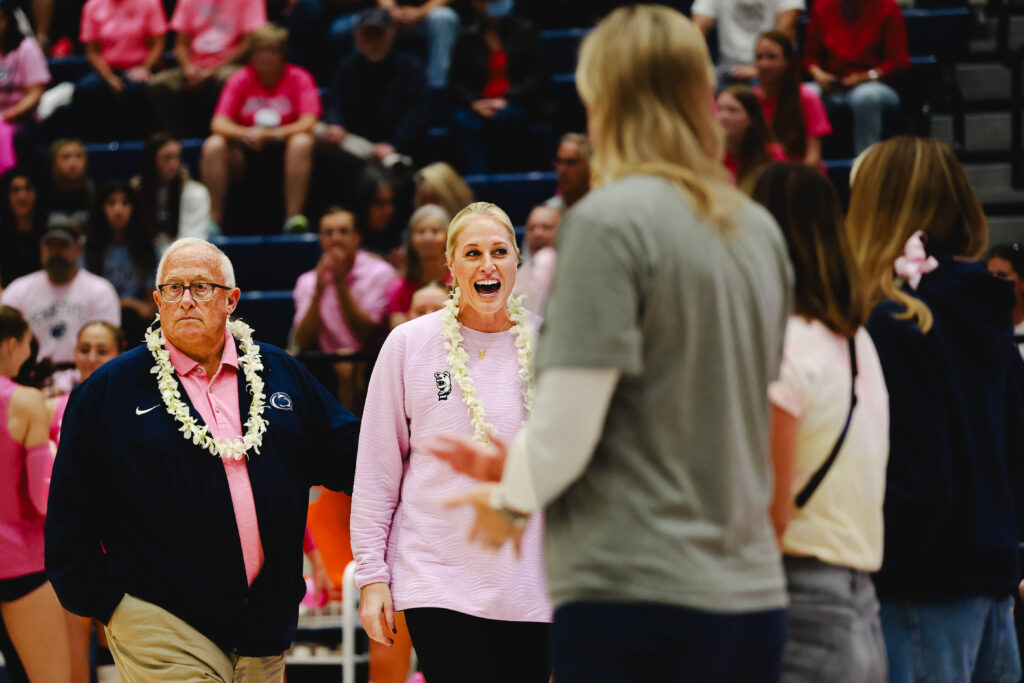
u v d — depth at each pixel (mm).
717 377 4512
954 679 6188
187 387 7625
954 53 19125
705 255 4516
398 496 7672
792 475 5277
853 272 5484
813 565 5391
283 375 7961
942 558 6141
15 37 20172
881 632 6086
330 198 17938
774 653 4668
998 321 6465
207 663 7312
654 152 4672
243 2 19812
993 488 6324
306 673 11375
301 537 7820
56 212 17562
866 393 5531
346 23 20109
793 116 15758
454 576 7301
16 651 10070
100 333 11602
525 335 7645
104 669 12383
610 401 4535
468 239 7551
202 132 19766
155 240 17047
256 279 17656
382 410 7602
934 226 6453
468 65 18125
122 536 7418
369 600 7410
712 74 4816
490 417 7508
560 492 4574
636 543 4438
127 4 20391
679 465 4488
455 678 7250
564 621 4570
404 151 17984
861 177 6590
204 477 7406
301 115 18188
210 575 7355
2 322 9906
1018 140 16219
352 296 14367
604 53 4781
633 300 4402
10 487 9797
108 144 20000
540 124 18375
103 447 7418
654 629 4422
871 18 17734
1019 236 16766
